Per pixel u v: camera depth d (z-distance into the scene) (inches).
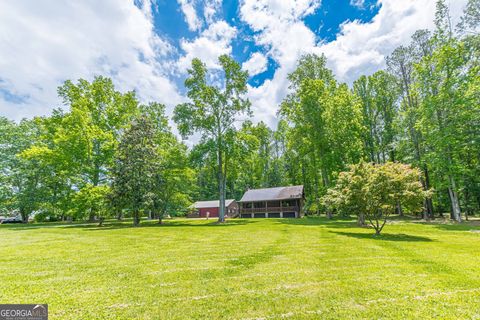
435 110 725.9
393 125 997.8
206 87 895.1
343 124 908.6
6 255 282.0
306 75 1061.1
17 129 1077.1
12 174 1026.1
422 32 901.8
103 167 976.9
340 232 491.2
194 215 1742.1
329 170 940.0
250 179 1935.3
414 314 120.2
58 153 882.1
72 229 652.7
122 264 233.1
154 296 149.6
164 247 330.3
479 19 684.7
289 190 1375.5
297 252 283.9
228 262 236.8
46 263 239.3
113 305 136.5
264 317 119.7
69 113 962.7
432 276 183.2
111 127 1049.5
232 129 908.0
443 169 725.9
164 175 900.0
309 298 142.9
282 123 1704.0
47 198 1040.2
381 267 211.0
